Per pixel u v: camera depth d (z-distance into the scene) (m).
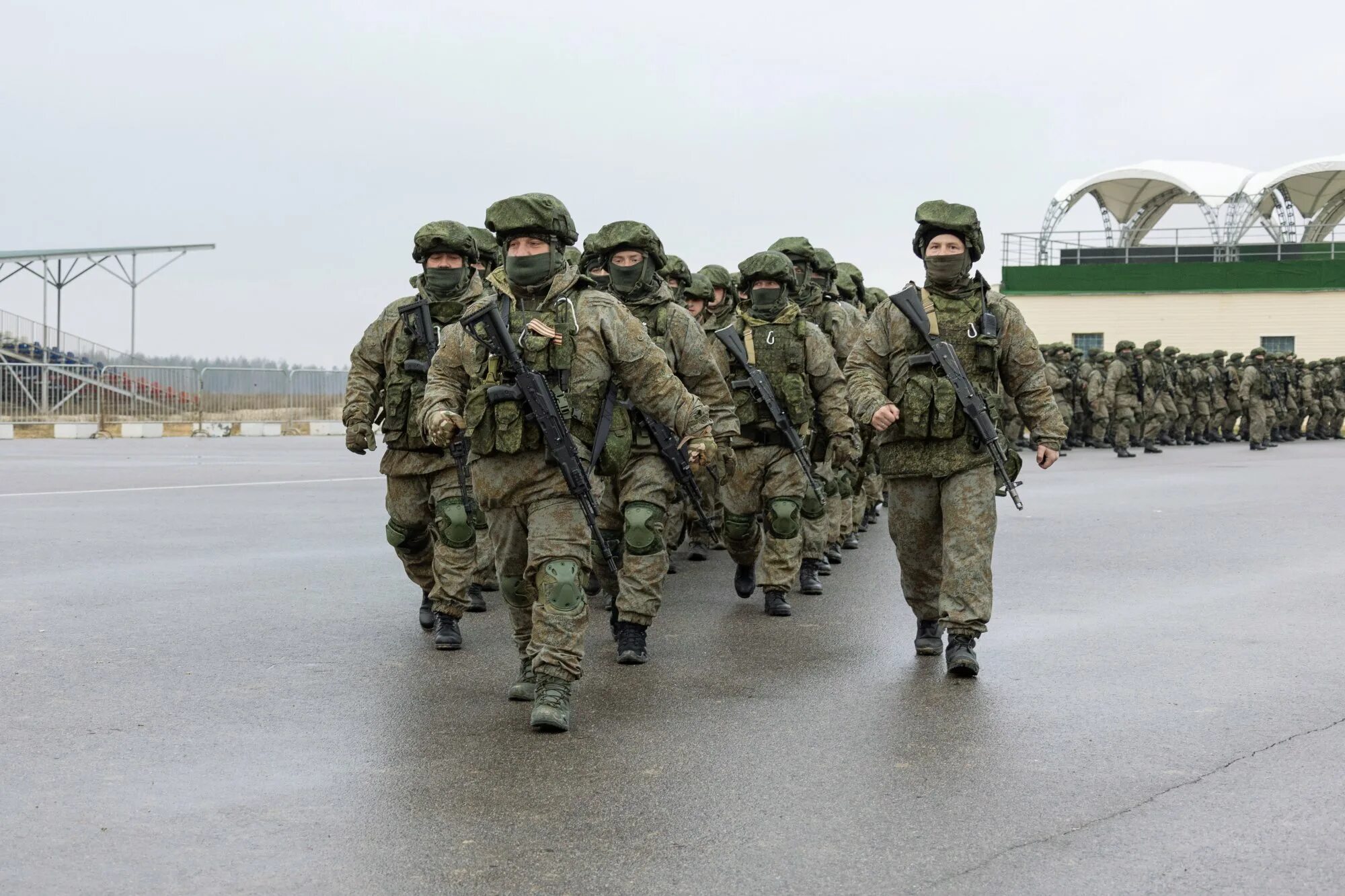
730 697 6.83
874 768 5.56
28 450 29.81
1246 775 5.45
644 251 7.86
